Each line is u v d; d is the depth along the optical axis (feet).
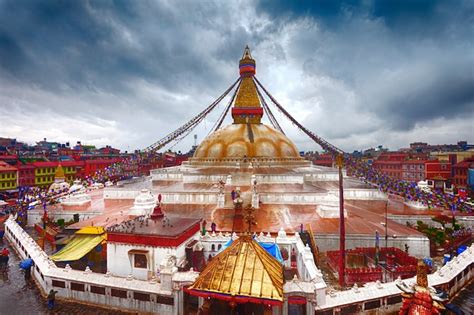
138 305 46.83
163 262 49.24
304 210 96.07
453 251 70.79
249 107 160.86
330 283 54.85
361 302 42.75
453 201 85.46
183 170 146.41
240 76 165.58
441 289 51.08
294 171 129.90
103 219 88.99
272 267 31.30
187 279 44.45
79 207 107.86
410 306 27.53
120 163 124.16
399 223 91.15
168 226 61.00
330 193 91.71
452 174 226.79
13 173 204.64
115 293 48.08
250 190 110.52
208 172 129.80
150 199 97.55
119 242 56.49
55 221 99.25
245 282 28.73
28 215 102.94
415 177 239.71
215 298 30.27
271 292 27.68
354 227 78.43
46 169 232.94
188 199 104.68
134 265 55.52
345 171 157.79
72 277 50.93
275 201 103.86
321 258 68.13
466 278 58.44
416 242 70.38
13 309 48.88
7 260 70.23
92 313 47.11
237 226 79.20
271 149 146.00
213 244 64.44
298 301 39.81
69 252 61.05
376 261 59.06
